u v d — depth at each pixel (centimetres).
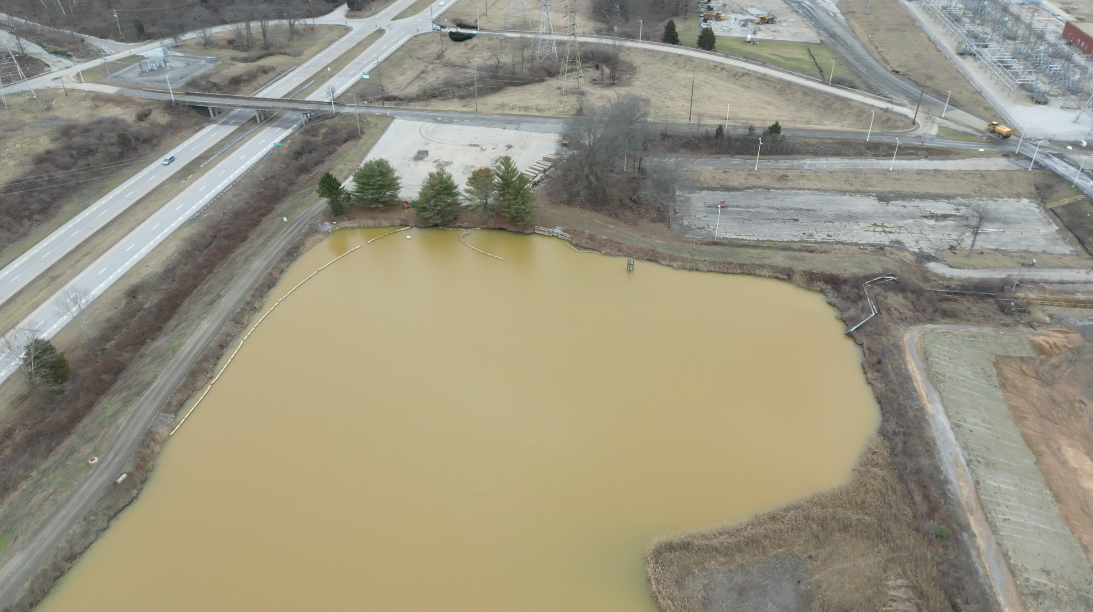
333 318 9325
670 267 10188
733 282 9869
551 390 8144
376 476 7194
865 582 6053
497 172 11081
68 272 10138
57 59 17100
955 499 6769
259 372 8462
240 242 10775
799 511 6650
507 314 9356
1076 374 8369
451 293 9769
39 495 6912
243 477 7194
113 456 7275
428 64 17800
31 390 8031
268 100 14788
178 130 14362
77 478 7062
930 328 8912
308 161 13000
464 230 11075
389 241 10862
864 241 11012
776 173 12550
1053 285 9869
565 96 15625
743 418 7725
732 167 12744
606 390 8131
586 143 11600
